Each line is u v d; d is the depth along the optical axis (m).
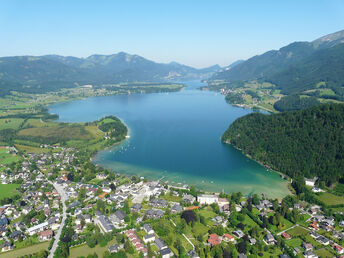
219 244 188.50
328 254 183.75
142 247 186.25
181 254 180.25
